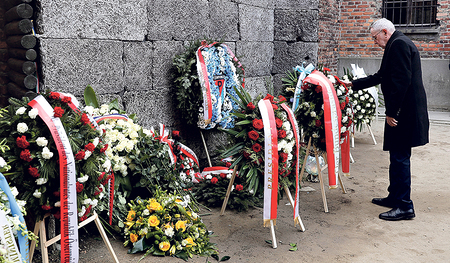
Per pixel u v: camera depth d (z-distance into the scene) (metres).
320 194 4.61
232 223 3.75
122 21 3.80
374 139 7.17
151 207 3.13
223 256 3.08
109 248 2.69
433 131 8.14
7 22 3.22
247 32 5.88
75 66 3.38
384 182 5.04
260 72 6.32
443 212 4.05
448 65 9.82
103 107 3.27
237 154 3.48
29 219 2.87
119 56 3.82
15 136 2.28
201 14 4.88
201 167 5.14
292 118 3.41
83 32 3.42
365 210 4.10
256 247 3.26
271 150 3.21
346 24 10.70
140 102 4.13
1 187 1.99
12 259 1.91
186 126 4.83
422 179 5.16
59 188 2.35
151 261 2.93
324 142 4.07
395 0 10.30
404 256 3.12
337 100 3.96
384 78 3.95
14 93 3.18
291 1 6.54
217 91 4.46
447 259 3.07
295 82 5.02
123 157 3.31
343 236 3.48
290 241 3.38
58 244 3.13
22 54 3.07
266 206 3.23
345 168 4.53
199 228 3.30
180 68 4.34
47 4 3.10
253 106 3.36
